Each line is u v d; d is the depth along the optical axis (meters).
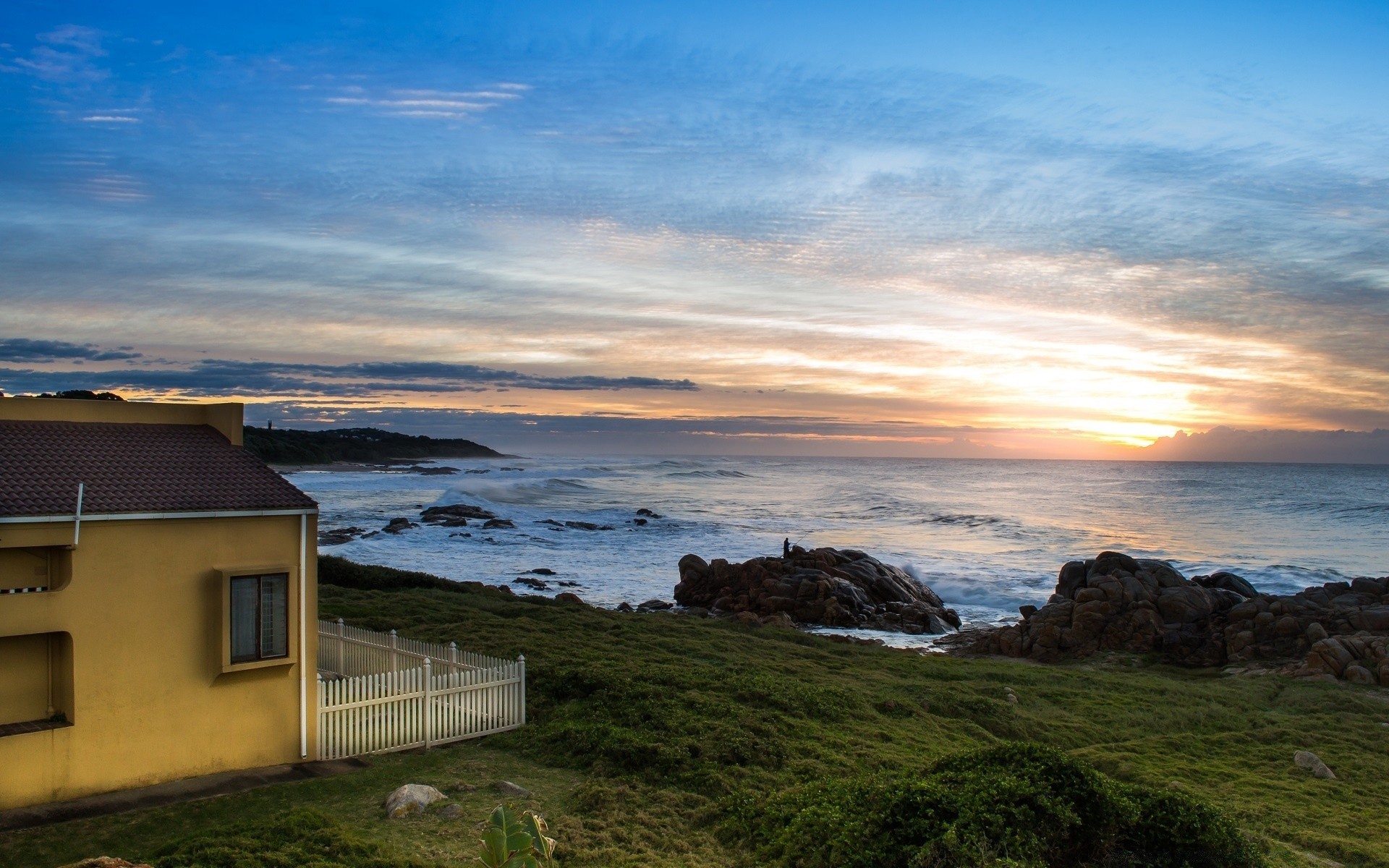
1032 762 12.87
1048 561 64.62
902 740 18.75
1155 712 23.56
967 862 10.53
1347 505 107.25
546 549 66.31
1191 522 91.62
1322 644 30.17
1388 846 14.66
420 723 16.50
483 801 13.79
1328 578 56.88
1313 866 13.76
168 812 12.69
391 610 29.88
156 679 13.70
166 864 10.62
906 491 136.12
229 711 14.40
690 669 22.89
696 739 16.64
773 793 14.04
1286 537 79.75
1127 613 36.25
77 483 13.59
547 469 194.88
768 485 148.38
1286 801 17.02
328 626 21.48
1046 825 11.45
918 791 11.91
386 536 69.75
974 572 58.47
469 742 16.95
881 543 75.00
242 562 14.54
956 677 27.11
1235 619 34.81
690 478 168.00
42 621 12.71
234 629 14.42
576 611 33.12
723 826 13.34
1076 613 36.78
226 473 15.27
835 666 27.06
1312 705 25.05
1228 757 20.11
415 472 174.38
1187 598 36.56
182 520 13.95
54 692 13.26
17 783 12.53
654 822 13.34
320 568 38.16
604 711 18.31
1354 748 20.66
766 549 69.44
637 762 15.54
